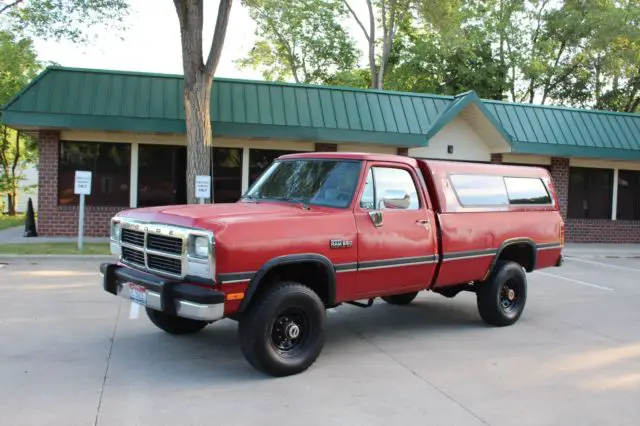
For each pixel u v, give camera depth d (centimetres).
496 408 460
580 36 3219
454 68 3284
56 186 1525
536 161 1922
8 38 2116
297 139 1600
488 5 3275
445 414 444
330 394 478
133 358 558
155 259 523
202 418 421
